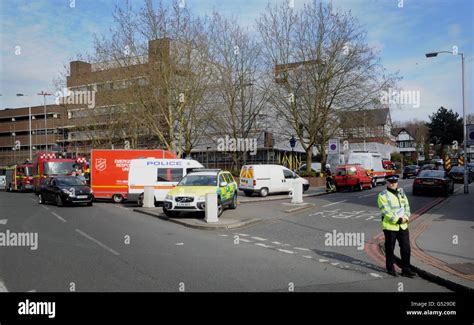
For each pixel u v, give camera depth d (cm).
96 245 1036
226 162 5066
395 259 891
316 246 1054
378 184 3941
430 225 1347
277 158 4991
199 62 3234
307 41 3484
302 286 680
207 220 1416
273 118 3897
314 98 3500
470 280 687
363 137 3584
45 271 764
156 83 3112
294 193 2117
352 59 3341
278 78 3566
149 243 1073
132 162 2144
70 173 3412
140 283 686
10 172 4397
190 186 1655
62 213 1831
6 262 838
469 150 7694
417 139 9094
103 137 3975
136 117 3209
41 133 8088
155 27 3072
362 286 688
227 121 3762
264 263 845
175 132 3453
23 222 1497
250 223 1460
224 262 851
